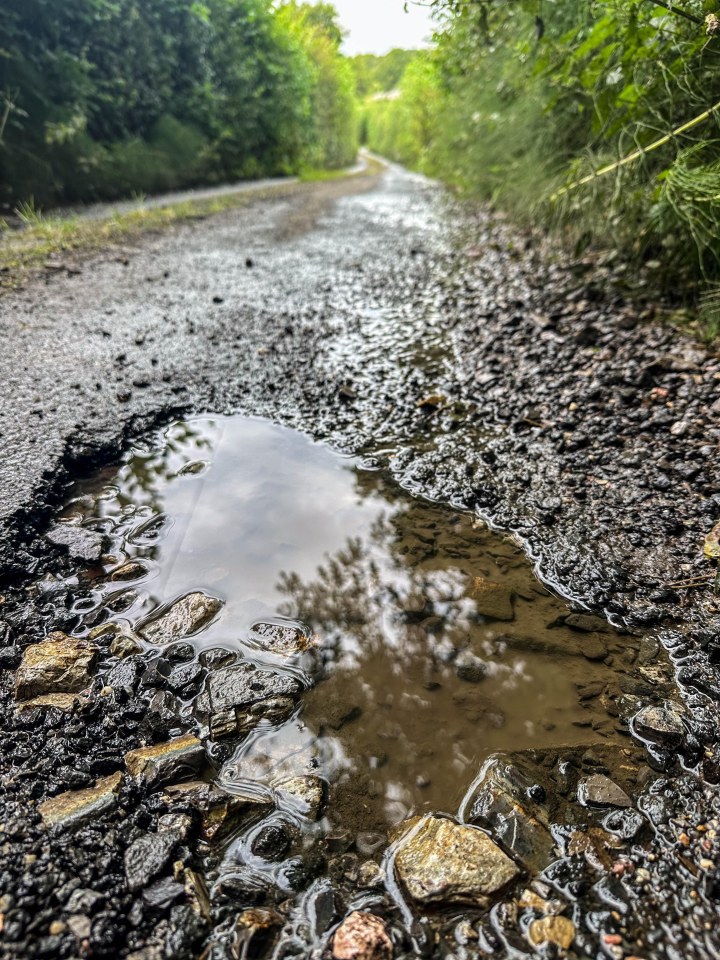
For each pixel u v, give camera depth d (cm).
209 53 1293
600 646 145
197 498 201
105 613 153
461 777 117
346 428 248
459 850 101
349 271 516
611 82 327
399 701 133
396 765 119
